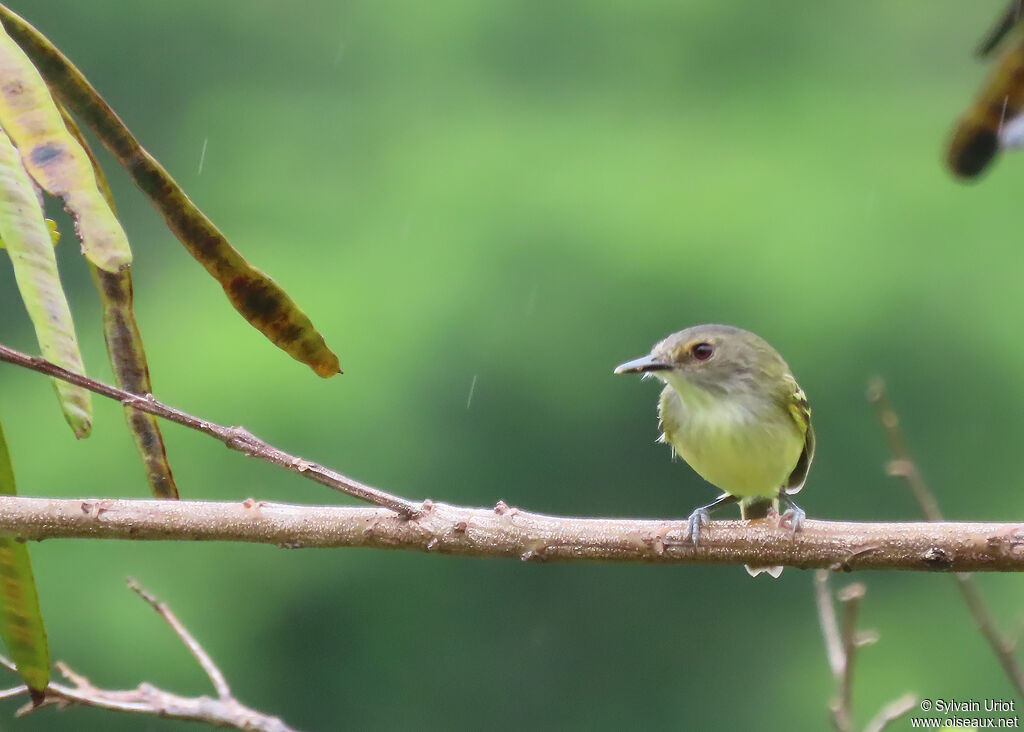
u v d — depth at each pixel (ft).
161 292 60.64
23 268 11.41
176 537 12.69
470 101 67.77
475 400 55.31
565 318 56.34
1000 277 57.93
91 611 49.65
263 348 54.60
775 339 57.11
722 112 66.54
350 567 53.52
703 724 54.75
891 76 66.39
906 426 56.29
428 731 53.36
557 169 62.13
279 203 66.18
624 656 54.65
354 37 72.23
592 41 69.05
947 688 50.01
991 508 56.75
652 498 55.77
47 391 54.80
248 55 73.26
